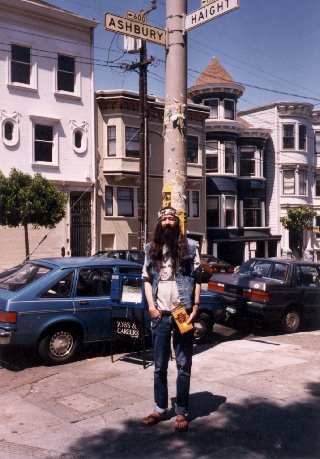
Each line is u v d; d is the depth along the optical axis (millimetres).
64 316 7492
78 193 24562
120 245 26062
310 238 36500
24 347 7316
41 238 23062
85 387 6125
